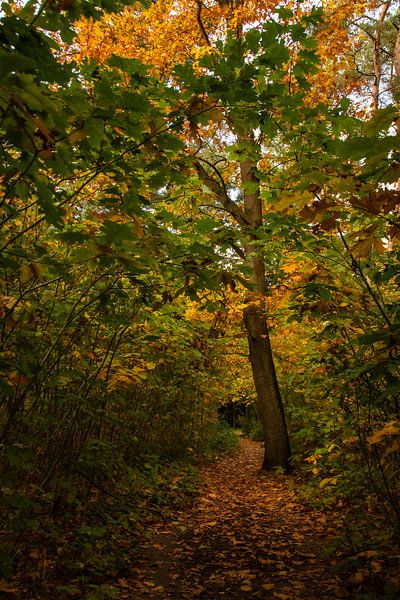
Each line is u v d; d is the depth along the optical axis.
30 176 1.65
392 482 3.61
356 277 3.38
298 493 6.68
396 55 10.04
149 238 2.35
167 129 2.12
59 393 3.82
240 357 11.64
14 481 3.07
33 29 1.50
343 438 4.05
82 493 4.76
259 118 2.65
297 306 3.38
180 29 7.79
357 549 3.75
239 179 10.09
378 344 2.84
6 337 2.42
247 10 7.73
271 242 4.14
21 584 2.96
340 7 7.98
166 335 5.64
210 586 3.44
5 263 1.92
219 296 3.97
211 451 12.31
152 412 7.07
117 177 2.50
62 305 3.14
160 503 5.82
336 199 2.14
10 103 1.20
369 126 1.46
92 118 1.80
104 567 3.56
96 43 6.96
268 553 4.19
